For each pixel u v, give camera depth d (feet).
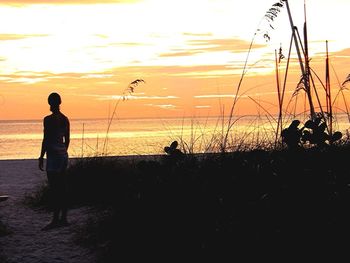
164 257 18.71
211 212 18.97
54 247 23.04
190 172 20.88
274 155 19.52
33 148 166.09
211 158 21.43
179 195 19.89
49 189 33.86
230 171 20.20
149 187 20.99
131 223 20.26
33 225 27.94
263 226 17.61
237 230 17.81
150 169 21.21
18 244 23.85
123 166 33.88
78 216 29.09
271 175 18.99
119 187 27.50
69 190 31.89
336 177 17.76
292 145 18.22
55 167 27.71
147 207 20.20
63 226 27.07
